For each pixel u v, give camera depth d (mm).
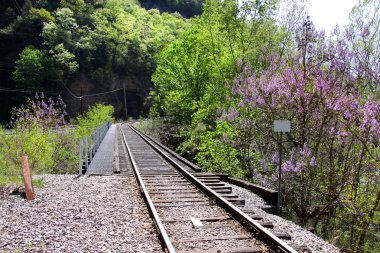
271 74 14812
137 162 15719
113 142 25906
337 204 12250
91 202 8055
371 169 11531
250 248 5121
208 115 24922
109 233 5836
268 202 9711
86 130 22922
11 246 5102
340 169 12656
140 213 7215
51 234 5719
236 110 17781
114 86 93312
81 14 97938
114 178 11508
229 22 25484
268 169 14422
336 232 13062
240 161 17500
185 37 33594
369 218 10844
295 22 21797
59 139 17188
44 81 75875
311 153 12898
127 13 134000
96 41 90062
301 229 6949
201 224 6395
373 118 10398
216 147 17766
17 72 72250
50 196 8562
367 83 13094
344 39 13250
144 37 111562
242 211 7250
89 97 85500
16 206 7461
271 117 14500
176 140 37031
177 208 7668
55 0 95688
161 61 39688
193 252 4895
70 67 77875
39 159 12984
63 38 81625
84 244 5266
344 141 12125
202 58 31562
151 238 5617
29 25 82000
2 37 79000
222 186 10141
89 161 15570
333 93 12344
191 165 14242
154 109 54344
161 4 180625
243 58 23828
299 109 13312
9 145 12516
